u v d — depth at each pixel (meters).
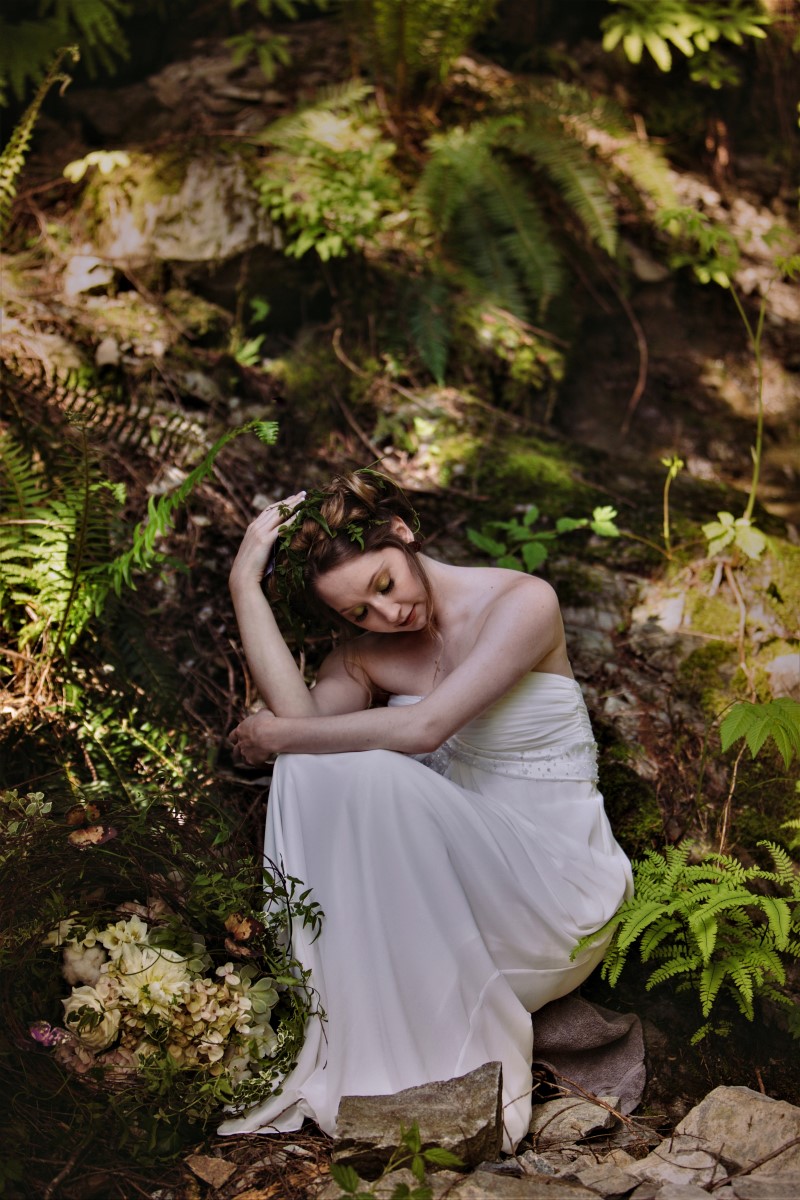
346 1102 2.16
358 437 4.01
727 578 3.59
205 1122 2.16
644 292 4.92
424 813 2.26
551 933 2.38
